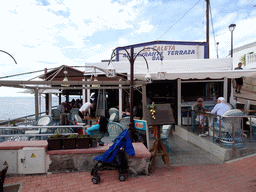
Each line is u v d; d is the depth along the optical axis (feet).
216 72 22.15
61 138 14.21
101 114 29.04
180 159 17.33
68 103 38.55
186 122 28.02
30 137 19.86
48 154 13.89
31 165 13.62
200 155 18.31
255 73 21.77
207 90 29.12
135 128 17.46
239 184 12.29
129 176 13.78
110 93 31.86
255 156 16.19
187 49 30.48
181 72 22.18
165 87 32.71
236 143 16.94
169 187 12.12
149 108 15.14
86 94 30.48
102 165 12.96
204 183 12.61
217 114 18.66
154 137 20.63
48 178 13.28
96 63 26.40
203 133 21.57
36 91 25.16
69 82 15.43
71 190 11.75
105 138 23.61
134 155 13.23
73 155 14.07
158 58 30.35
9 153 13.60
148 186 12.26
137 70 24.26
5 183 12.61
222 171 14.47
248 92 54.90
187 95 28.86
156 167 15.58
